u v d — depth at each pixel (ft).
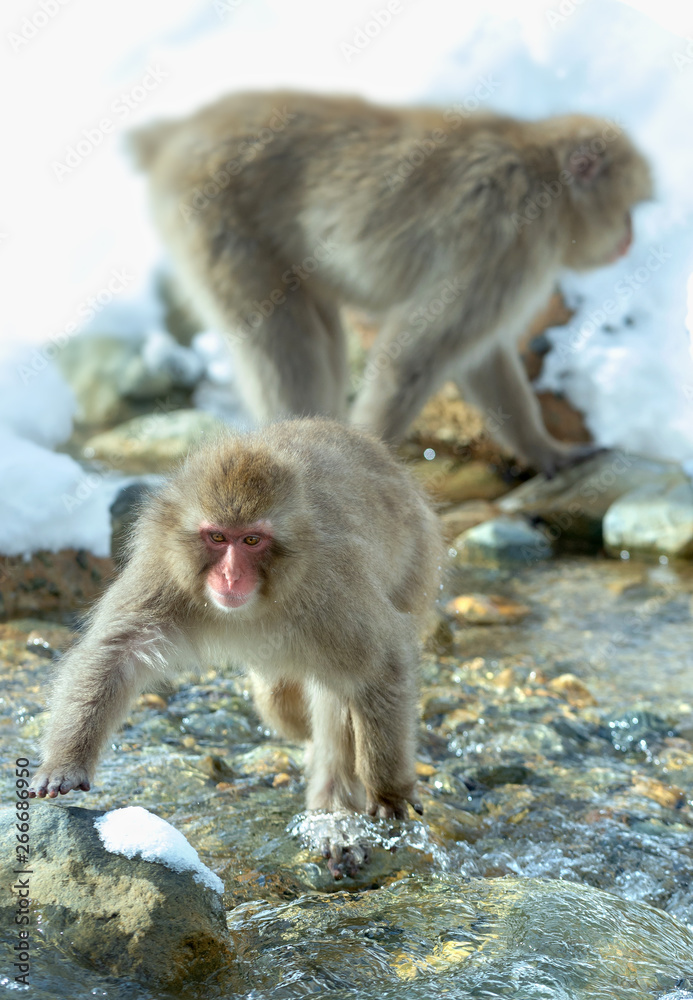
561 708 19.71
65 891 11.67
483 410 30.53
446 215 26.03
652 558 28.22
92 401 38.22
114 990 10.96
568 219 26.99
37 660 19.90
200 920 11.62
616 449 31.32
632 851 15.08
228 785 16.12
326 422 17.28
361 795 15.21
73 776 12.51
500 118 27.09
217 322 27.89
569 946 12.12
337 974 11.59
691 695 20.61
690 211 33.91
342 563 13.57
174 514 13.43
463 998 11.13
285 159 26.94
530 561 28.09
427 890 13.37
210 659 14.37
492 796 16.49
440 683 20.66
